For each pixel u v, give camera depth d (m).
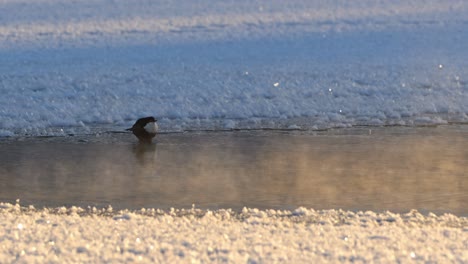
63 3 95.62
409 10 86.38
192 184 24.05
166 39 68.50
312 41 66.50
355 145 30.23
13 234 16.50
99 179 24.88
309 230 17.31
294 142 30.98
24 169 26.44
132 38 69.19
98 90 43.38
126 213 19.78
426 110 37.81
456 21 77.06
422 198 22.17
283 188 23.45
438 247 15.56
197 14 85.69
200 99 40.62
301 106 38.78
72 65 53.84
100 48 63.31
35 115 36.97
